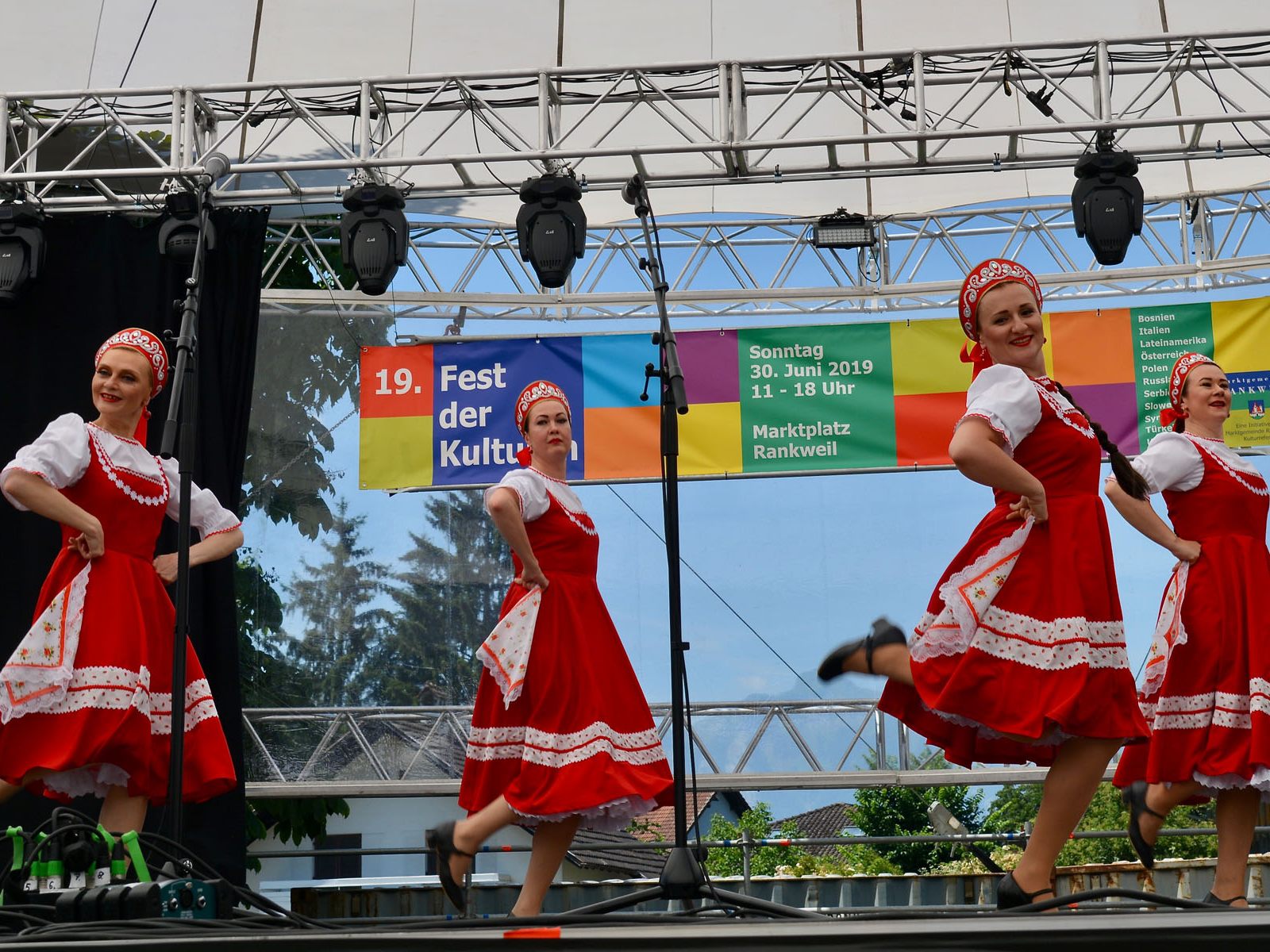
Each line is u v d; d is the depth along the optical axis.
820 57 5.82
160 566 4.12
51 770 3.73
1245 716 3.67
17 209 6.12
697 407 7.05
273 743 6.79
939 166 6.03
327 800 9.18
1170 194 7.13
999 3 6.48
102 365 4.09
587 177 6.19
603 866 9.20
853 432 6.98
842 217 6.97
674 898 3.42
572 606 4.05
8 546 6.20
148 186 6.69
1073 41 5.72
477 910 6.56
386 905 6.61
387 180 6.79
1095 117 5.78
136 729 3.86
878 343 7.04
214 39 6.45
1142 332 6.92
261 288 7.06
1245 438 6.75
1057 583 3.06
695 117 6.69
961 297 3.35
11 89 6.48
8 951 1.84
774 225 7.28
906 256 7.29
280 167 5.78
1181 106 6.74
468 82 6.26
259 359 7.12
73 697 3.82
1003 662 3.03
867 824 15.74
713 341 7.09
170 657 4.08
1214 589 3.78
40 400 6.34
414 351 7.11
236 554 6.98
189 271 6.47
